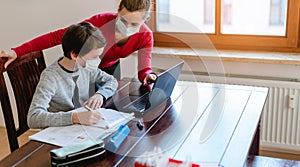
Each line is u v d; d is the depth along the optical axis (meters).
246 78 2.67
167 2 2.92
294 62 2.55
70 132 1.58
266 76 2.69
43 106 1.73
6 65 1.96
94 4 2.88
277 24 2.74
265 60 2.61
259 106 1.91
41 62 2.23
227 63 2.73
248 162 1.79
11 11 3.07
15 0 3.03
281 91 2.59
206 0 2.84
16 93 2.01
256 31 2.79
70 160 1.35
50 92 1.79
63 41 1.77
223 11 2.82
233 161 1.39
